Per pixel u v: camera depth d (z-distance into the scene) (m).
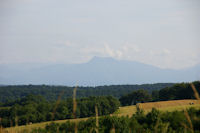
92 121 33.47
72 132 25.48
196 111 25.89
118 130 30.48
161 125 25.33
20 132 9.37
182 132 21.52
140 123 33.84
